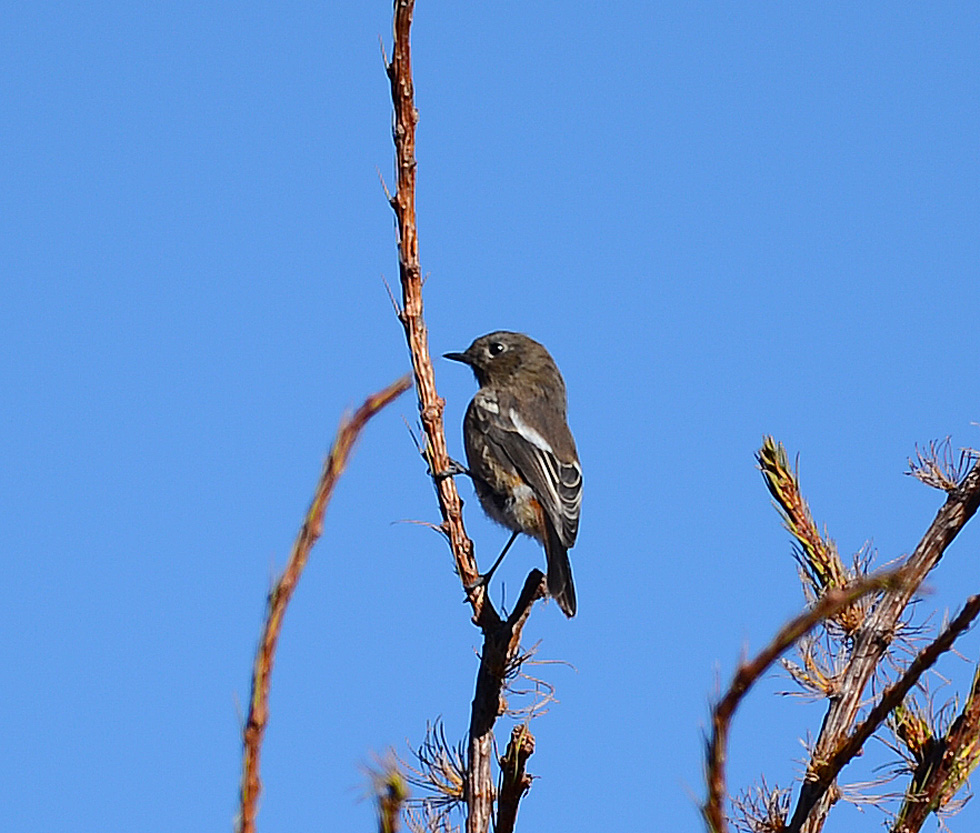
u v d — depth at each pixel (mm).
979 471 9125
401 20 10359
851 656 8562
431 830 7734
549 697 9227
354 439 4352
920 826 7680
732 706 3973
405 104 10555
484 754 8750
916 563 9047
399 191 10805
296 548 4340
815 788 7832
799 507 9570
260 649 4312
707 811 3996
